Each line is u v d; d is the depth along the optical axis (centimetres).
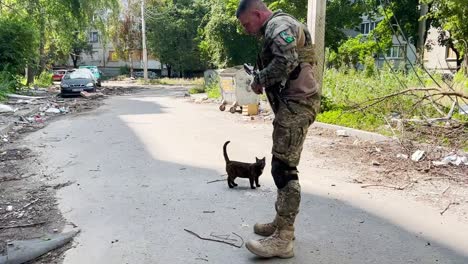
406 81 1089
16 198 487
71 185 533
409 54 2291
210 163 639
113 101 1866
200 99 1816
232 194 484
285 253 324
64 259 334
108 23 3038
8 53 1975
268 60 300
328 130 904
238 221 403
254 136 884
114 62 5534
